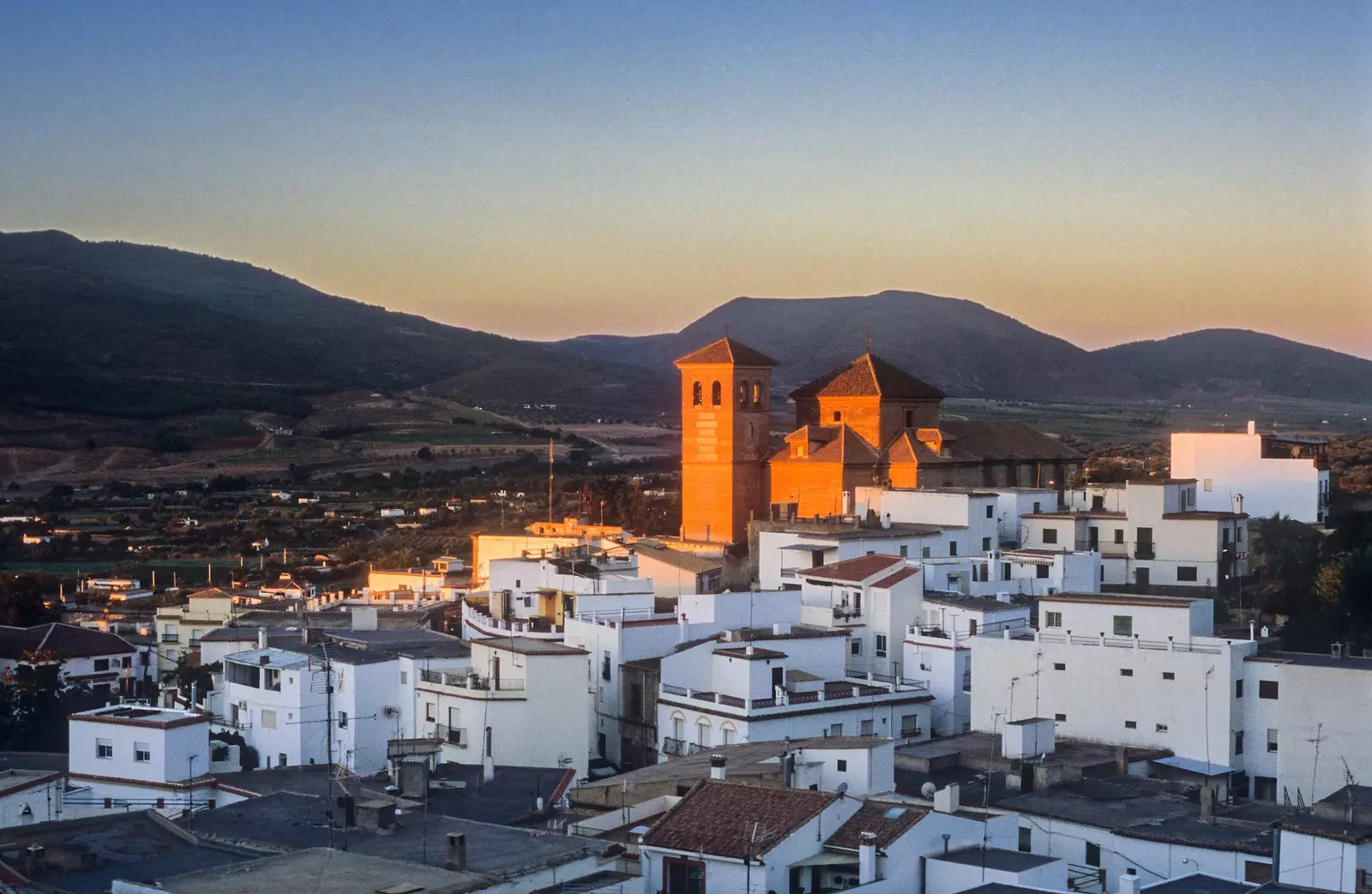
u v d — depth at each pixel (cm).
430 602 17550
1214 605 13625
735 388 18362
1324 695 9975
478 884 6203
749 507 18488
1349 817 7631
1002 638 11519
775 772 8719
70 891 6381
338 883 5928
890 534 14600
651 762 11938
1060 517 15250
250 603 18362
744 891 7144
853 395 17775
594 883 6738
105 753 9556
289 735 11256
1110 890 8131
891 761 9100
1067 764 9594
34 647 15762
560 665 11106
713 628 12700
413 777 8469
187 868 6662
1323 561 14888
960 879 7256
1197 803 9000
